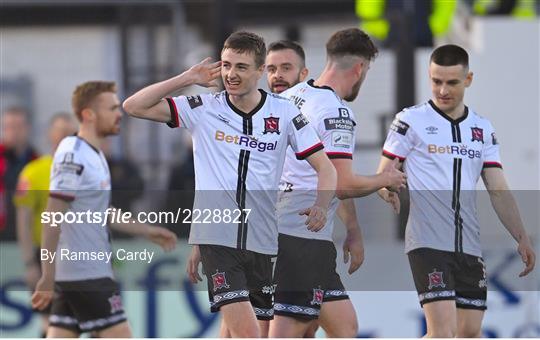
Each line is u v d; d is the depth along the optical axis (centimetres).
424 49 3928
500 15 4728
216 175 2083
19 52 5356
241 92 2038
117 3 5394
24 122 3553
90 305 2419
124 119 4028
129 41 4419
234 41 2028
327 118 2217
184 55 4600
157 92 2038
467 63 2323
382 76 3794
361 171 3647
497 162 2367
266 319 2189
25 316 2680
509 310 2772
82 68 5356
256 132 2081
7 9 5362
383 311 2744
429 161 2333
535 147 4069
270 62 2531
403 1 3884
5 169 3522
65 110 5262
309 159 2105
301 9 5553
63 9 5403
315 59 3725
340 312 2325
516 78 4094
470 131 2342
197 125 2086
